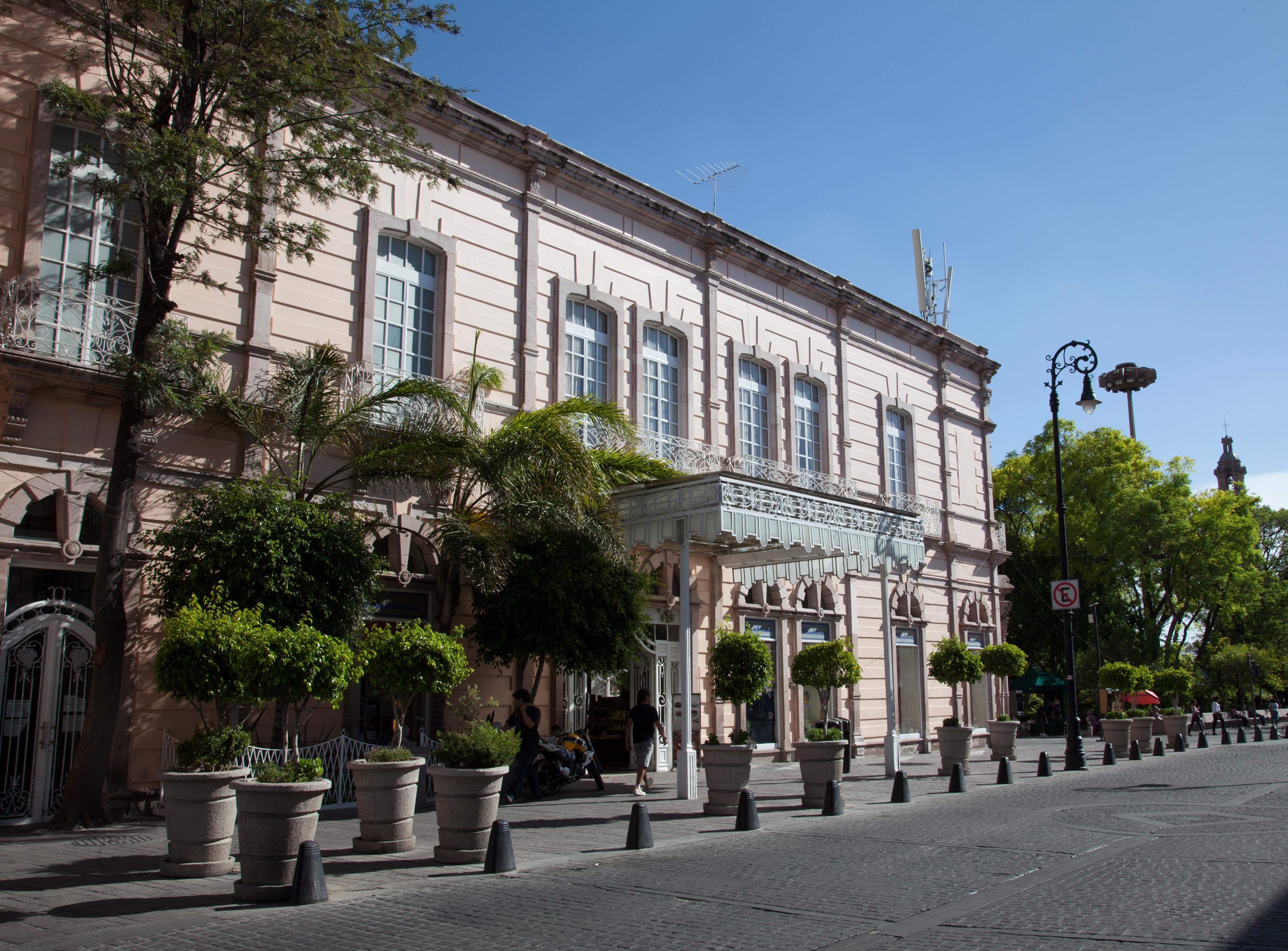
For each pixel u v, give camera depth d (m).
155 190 11.37
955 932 6.73
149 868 9.28
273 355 15.46
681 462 21.56
